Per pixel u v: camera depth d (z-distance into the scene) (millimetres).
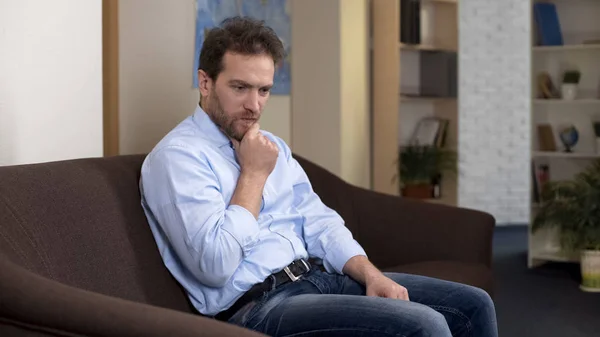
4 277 1490
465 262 3328
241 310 2182
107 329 1445
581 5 6441
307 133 5250
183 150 2170
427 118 6770
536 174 6328
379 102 6035
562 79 6332
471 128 8180
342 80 5164
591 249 5422
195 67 4035
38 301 1477
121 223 2168
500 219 8266
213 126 2314
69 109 2477
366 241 3451
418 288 2350
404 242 3406
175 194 2123
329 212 2619
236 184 2283
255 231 2154
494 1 8109
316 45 5199
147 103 3840
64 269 1878
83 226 2012
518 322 4504
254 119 2283
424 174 6375
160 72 3873
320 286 2330
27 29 2311
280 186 2467
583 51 6398
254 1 4754
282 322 2057
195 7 4074
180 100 3949
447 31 6711
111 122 3799
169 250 2275
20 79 2289
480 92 8164
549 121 6543
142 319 1446
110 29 3771
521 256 6711
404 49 6379
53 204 1947
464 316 2277
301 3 5230
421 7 6613
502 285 5574
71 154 2492
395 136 5996
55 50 2412
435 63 6668
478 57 8141
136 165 2422
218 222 2104
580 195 5621
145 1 3836
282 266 2277
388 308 1972
